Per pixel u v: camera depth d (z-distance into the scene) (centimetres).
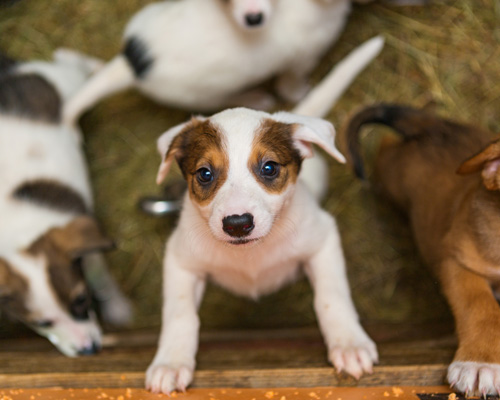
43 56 103
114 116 101
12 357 75
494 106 93
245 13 79
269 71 88
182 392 60
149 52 85
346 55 97
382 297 91
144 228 98
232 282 71
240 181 59
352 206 94
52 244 81
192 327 65
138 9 101
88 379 62
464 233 64
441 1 95
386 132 94
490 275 63
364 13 96
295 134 62
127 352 77
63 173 88
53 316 79
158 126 100
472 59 94
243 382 61
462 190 69
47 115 89
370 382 60
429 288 90
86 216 84
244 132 60
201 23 83
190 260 67
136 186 99
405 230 92
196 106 92
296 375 60
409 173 78
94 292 93
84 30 102
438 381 59
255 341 81
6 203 83
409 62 96
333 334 64
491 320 60
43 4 103
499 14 93
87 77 97
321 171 86
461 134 77
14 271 78
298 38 86
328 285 67
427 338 73
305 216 66
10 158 86
